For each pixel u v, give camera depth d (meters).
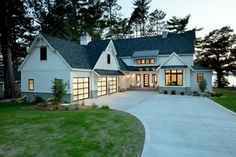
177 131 10.27
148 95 27.97
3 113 15.06
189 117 13.67
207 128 10.83
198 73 29.56
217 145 8.25
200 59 46.06
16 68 38.97
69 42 26.30
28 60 23.78
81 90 23.62
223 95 27.41
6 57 26.62
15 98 25.11
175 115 14.36
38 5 29.86
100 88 27.31
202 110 16.33
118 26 53.72
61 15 32.38
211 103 20.20
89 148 7.66
